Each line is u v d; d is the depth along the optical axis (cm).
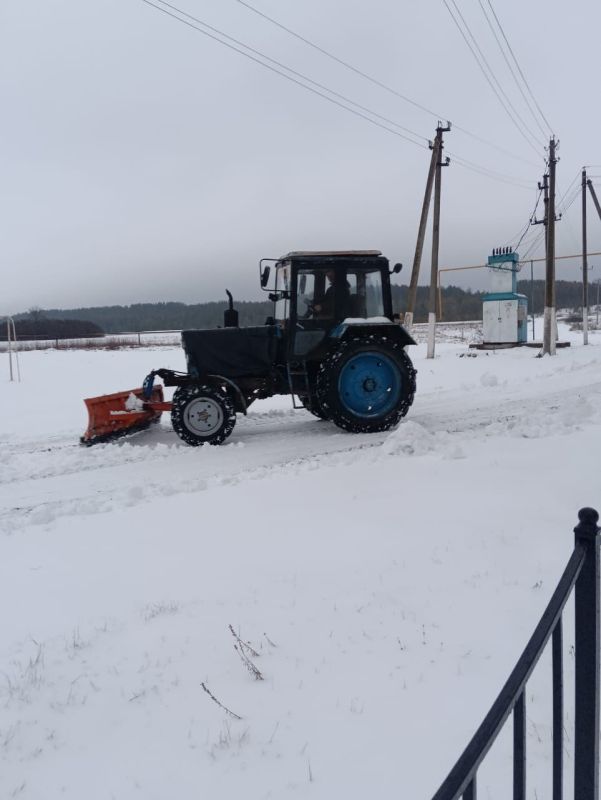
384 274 910
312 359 896
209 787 248
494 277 2425
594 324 5578
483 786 237
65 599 418
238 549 477
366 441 845
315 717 283
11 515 620
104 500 639
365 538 479
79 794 250
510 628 340
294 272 884
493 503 535
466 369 1636
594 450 685
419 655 323
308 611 374
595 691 172
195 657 336
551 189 1962
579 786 175
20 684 325
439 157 1847
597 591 171
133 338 5159
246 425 1005
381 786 240
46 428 1083
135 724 289
